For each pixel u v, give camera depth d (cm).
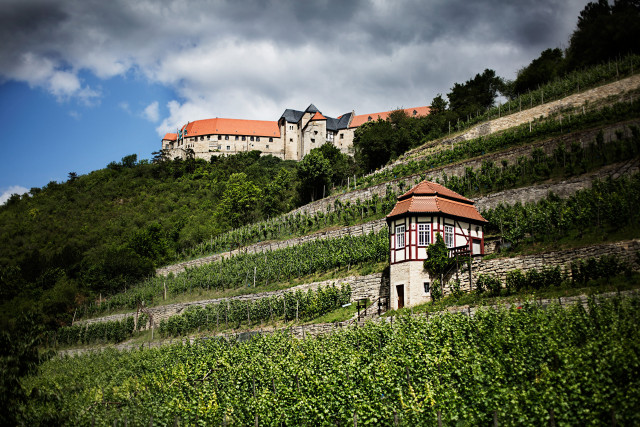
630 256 2959
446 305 3394
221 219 10131
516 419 1884
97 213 12312
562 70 8812
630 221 3347
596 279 2892
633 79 6456
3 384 2292
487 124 7300
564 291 2906
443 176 5772
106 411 3116
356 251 4825
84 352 6031
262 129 15700
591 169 4547
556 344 2152
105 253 9481
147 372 3978
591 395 1905
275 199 9562
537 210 4159
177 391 3159
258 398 2642
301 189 9044
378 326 2997
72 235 11156
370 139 9125
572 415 1842
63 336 6731
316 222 6650
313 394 2577
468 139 7331
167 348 4503
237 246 7506
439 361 2389
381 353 2748
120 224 11388
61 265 9194
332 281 4784
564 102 6806
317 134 14162
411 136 9106
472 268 3603
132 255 8581
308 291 4691
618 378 1922
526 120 6981
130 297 7206
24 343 2459
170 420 2830
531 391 1936
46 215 12638
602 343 2095
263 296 5278
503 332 2452
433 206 4009
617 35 7956
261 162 14338
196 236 9525
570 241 3475
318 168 8788
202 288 6506
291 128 15250
